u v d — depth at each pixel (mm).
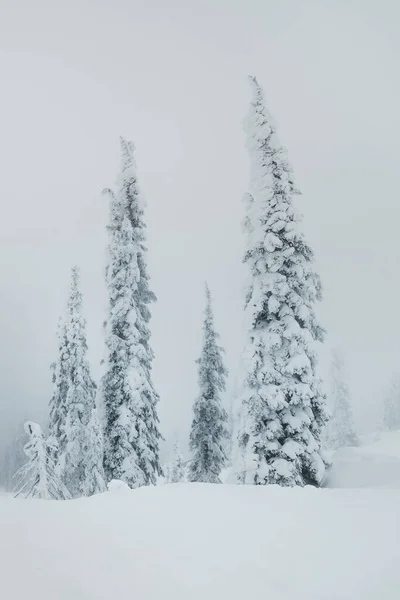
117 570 5074
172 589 4688
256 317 20828
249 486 11969
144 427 23406
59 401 30766
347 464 20312
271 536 6828
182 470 43250
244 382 20094
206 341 32938
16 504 8805
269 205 21453
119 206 27000
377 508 9086
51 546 5766
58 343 31344
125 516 7918
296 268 20750
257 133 22156
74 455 28625
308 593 4832
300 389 19422
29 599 4074
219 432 31578
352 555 6012
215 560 5641
